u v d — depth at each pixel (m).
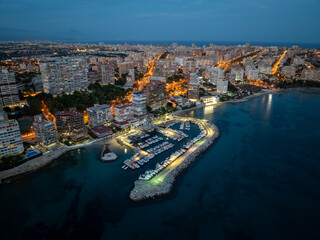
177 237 148.25
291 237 150.25
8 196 180.62
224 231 153.75
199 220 161.88
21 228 153.62
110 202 175.38
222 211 170.38
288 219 164.50
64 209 169.00
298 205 177.50
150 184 191.50
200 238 148.12
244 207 174.62
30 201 176.12
